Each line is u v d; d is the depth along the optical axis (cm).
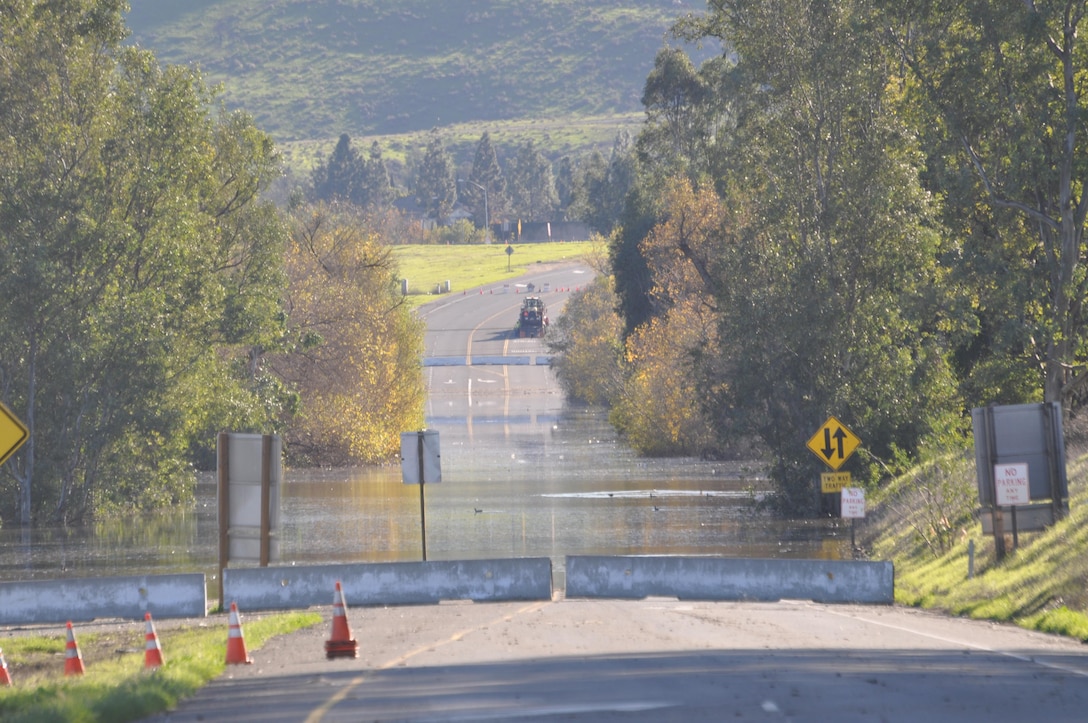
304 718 4209
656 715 4056
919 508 13800
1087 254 16750
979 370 16362
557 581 11344
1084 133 15562
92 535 17425
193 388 19762
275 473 9212
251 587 9175
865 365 17538
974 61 15288
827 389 17512
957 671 5100
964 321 15900
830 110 17962
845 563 9425
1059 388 15988
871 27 16238
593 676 4988
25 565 14200
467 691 4681
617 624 7225
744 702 4297
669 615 7856
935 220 17825
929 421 13650
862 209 17550
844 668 5162
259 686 5062
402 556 14050
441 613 8312
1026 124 15225
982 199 17000
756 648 5978
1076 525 9488
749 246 18675
